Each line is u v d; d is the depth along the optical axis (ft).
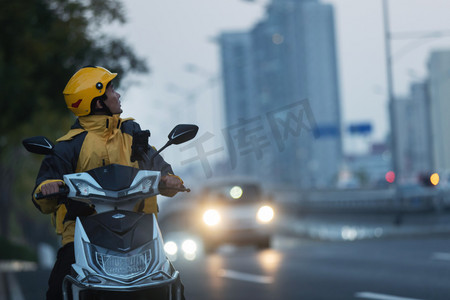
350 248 108.99
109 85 27.91
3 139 173.37
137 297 24.85
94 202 26.11
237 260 101.14
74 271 25.34
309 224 214.69
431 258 85.30
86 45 127.34
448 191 202.08
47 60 129.70
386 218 187.62
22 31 124.98
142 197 26.27
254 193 121.70
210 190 122.11
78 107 27.45
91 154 27.27
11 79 123.95
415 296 57.00
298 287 66.39
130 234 25.44
